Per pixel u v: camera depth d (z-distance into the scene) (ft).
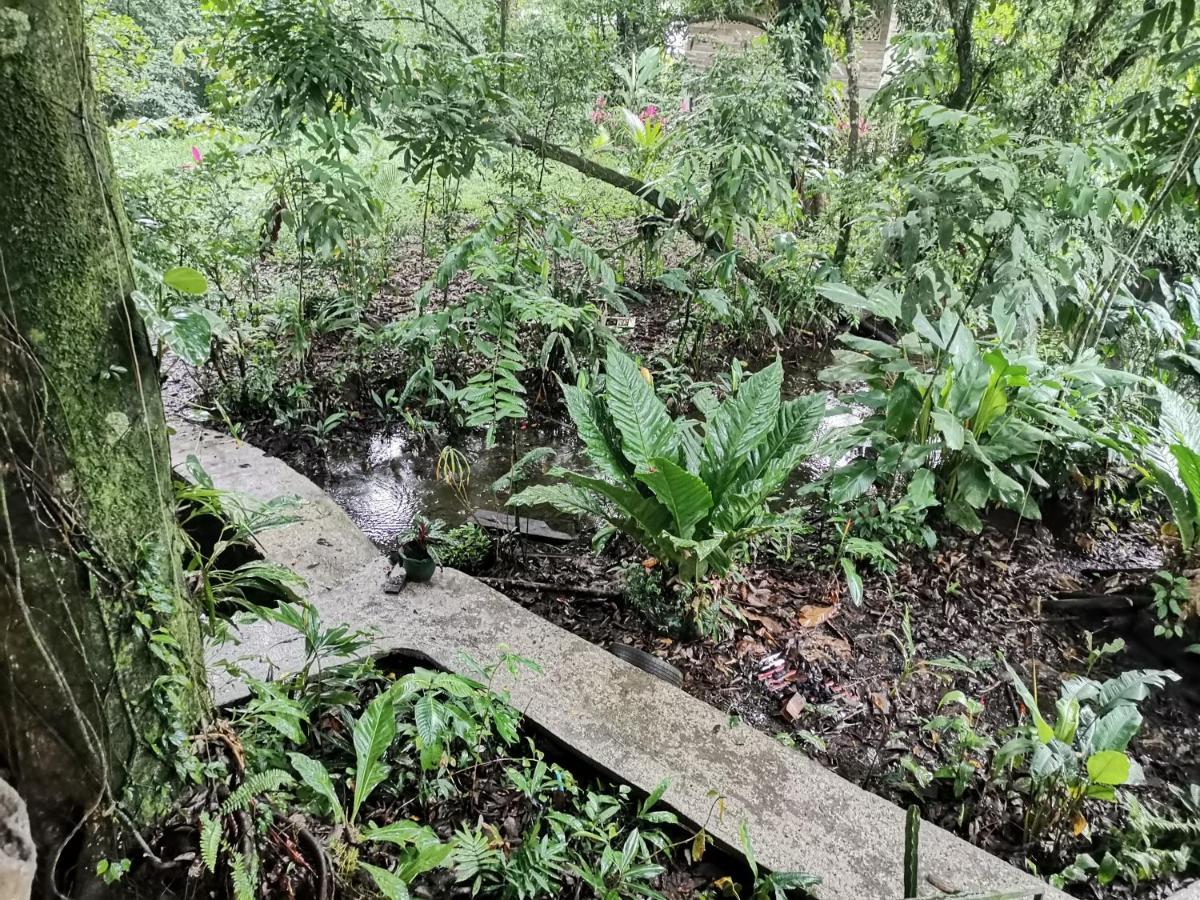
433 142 12.72
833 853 6.14
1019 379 10.76
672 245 21.56
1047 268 11.21
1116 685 7.59
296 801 5.29
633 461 9.02
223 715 6.34
